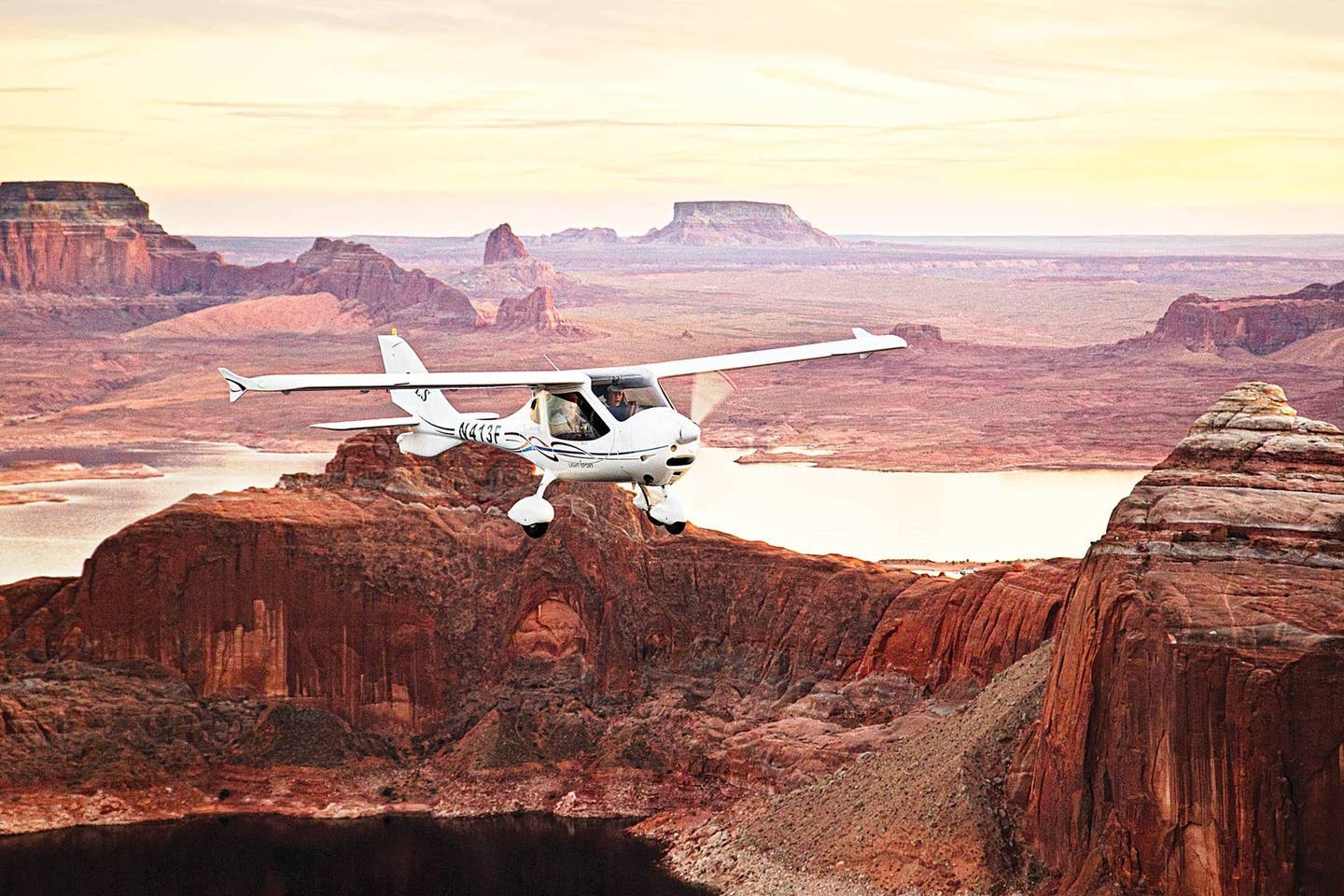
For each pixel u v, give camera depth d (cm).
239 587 10169
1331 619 6538
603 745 9694
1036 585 9419
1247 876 6406
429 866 8412
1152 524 7175
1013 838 7194
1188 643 6569
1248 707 6406
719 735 9462
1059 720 7094
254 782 9625
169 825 9181
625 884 8025
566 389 5881
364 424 7400
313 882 8212
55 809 9225
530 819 9181
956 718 8094
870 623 9969
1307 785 6378
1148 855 6625
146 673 10125
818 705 9600
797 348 6688
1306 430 7375
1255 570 6850
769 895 7538
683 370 6216
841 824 7794
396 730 10012
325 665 10100
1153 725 6656
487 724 9831
